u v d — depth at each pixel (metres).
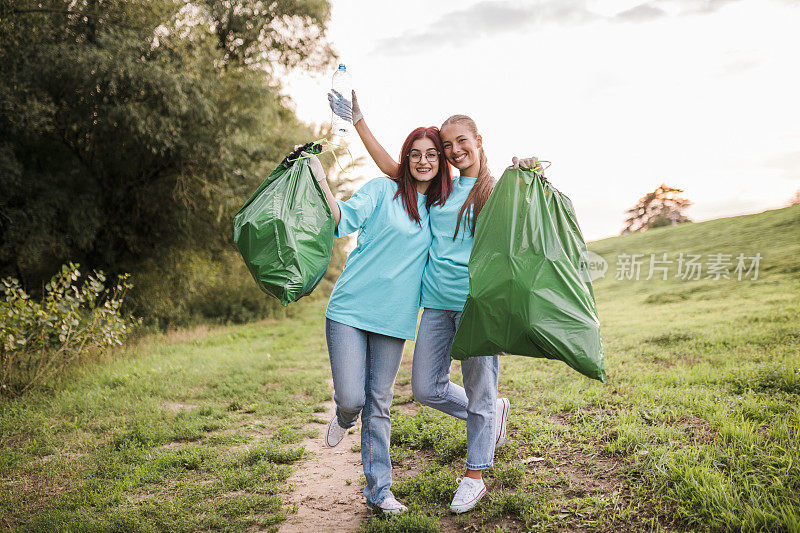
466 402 3.32
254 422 5.54
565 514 2.82
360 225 2.99
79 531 3.05
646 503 2.82
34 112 10.02
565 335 2.66
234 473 3.92
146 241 14.41
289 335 14.25
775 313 9.27
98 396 6.40
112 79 10.56
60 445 4.77
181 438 5.00
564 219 2.85
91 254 13.76
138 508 3.36
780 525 2.38
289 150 16.05
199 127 12.53
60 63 10.28
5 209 10.88
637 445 3.48
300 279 2.79
